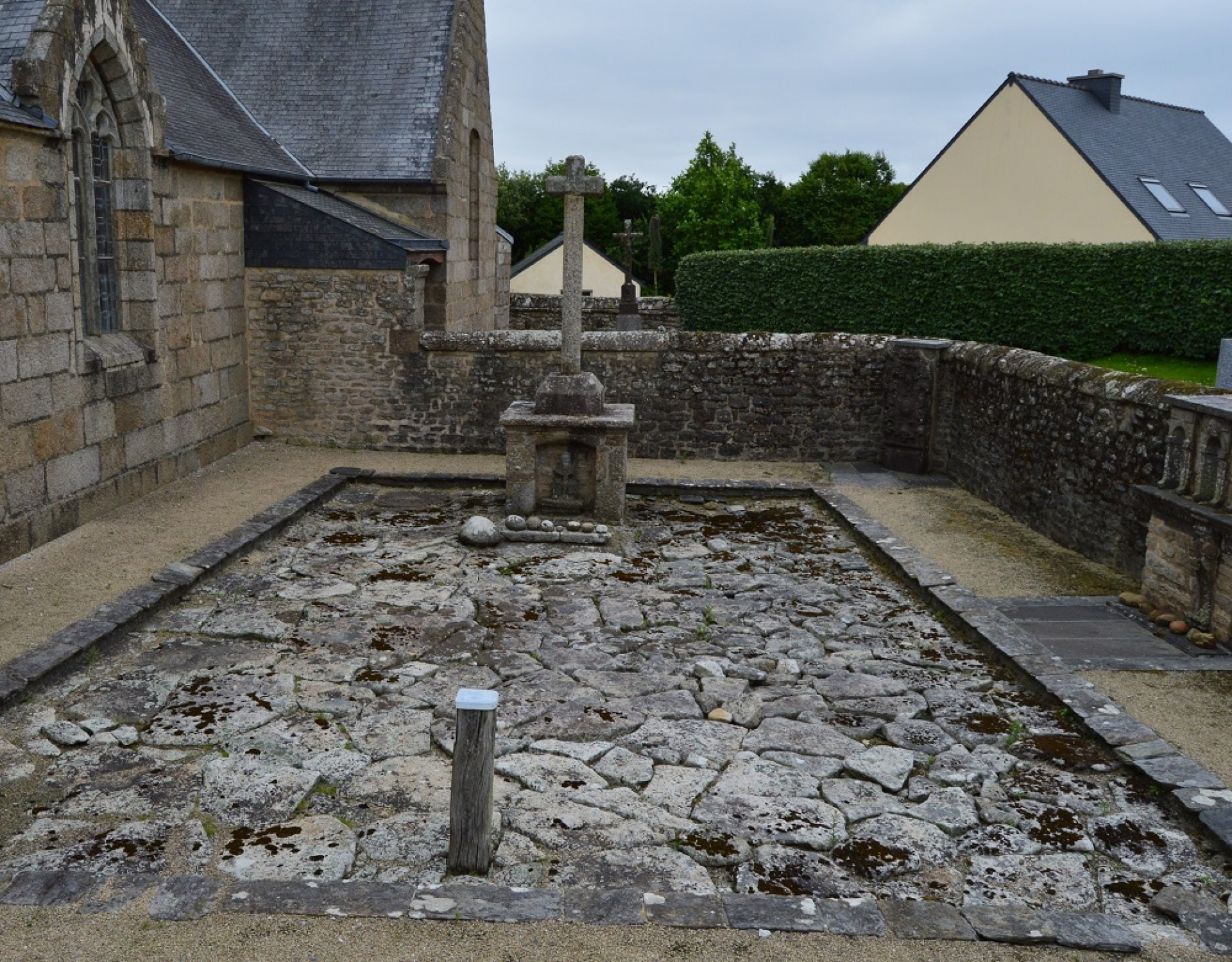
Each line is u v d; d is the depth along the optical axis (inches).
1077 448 415.8
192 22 728.3
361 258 572.4
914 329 855.7
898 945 173.6
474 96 740.0
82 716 254.1
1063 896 191.2
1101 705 263.1
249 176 569.3
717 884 193.6
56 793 218.7
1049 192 1058.1
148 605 320.5
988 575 382.3
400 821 211.3
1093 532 403.2
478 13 748.0
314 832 206.1
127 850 198.1
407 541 421.7
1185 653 301.4
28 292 363.6
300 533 427.2
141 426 456.8
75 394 398.6
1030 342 806.5
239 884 183.2
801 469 574.6
